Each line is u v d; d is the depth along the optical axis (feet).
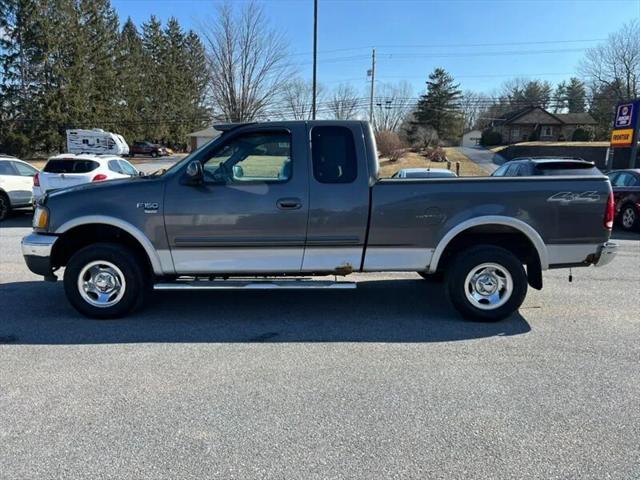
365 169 15.80
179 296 19.63
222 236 15.83
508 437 9.60
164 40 225.76
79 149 120.06
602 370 12.74
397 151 138.92
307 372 12.59
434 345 14.51
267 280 16.40
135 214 15.76
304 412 10.55
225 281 16.25
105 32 182.09
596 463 8.77
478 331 15.74
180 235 15.85
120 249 16.29
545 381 12.08
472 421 10.19
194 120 219.20
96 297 16.57
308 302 18.97
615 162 94.22
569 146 130.82
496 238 16.78
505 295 16.38
